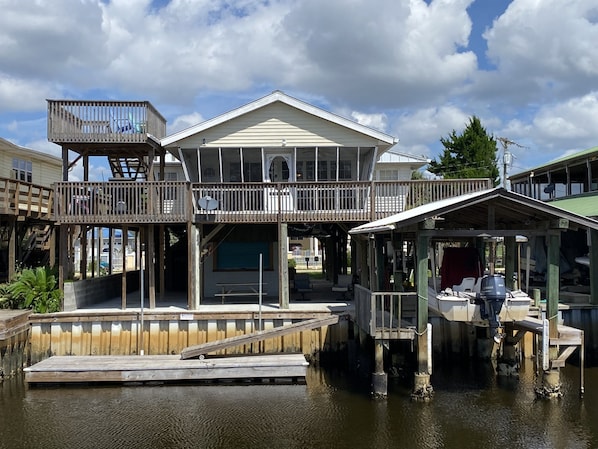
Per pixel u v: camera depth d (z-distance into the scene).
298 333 13.84
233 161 17.31
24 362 13.39
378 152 17.59
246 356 13.13
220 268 17.86
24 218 17.78
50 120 15.40
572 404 10.43
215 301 16.66
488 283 10.38
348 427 9.40
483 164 40.06
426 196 15.38
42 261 21.34
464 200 10.10
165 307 15.24
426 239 10.50
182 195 14.97
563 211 10.34
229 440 8.92
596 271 14.91
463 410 10.15
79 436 9.11
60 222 14.71
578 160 21.61
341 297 17.28
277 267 17.92
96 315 13.65
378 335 10.81
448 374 12.62
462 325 13.96
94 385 11.87
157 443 8.82
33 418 9.95
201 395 11.22
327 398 10.97
